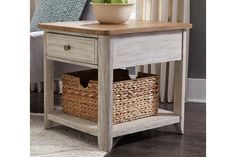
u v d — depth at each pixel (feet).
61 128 8.09
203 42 10.46
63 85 8.04
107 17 7.39
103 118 6.67
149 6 10.23
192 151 6.84
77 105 7.71
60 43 7.30
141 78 7.50
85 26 7.00
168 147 7.05
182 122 7.85
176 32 7.54
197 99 10.67
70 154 6.54
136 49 6.86
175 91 7.90
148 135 7.76
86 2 9.50
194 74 10.63
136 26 6.99
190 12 10.42
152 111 7.84
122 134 6.93
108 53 6.44
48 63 7.88
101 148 6.78
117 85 7.04
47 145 7.00
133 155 6.59
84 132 7.82
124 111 7.28
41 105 10.11
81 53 6.86
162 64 10.25
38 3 11.48
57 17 9.69
